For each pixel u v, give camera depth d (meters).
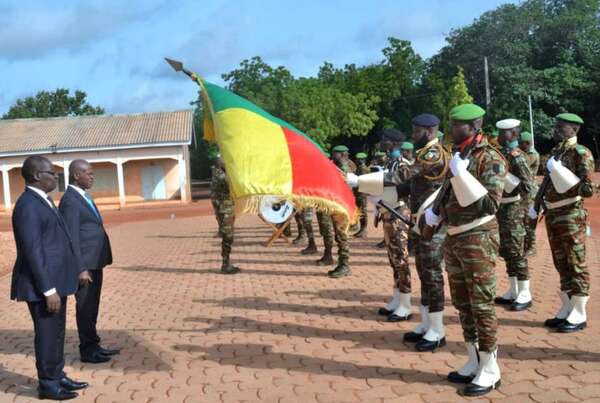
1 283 9.98
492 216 4.29
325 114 35.28
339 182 5.26
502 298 6.61
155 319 6.98
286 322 6.48
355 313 6.69
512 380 4.48
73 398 4.63
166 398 4.54
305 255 11.16
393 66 45.00
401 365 4.95
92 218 5.41
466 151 4.22
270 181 4.78
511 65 39.31
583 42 38.97
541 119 35.84
